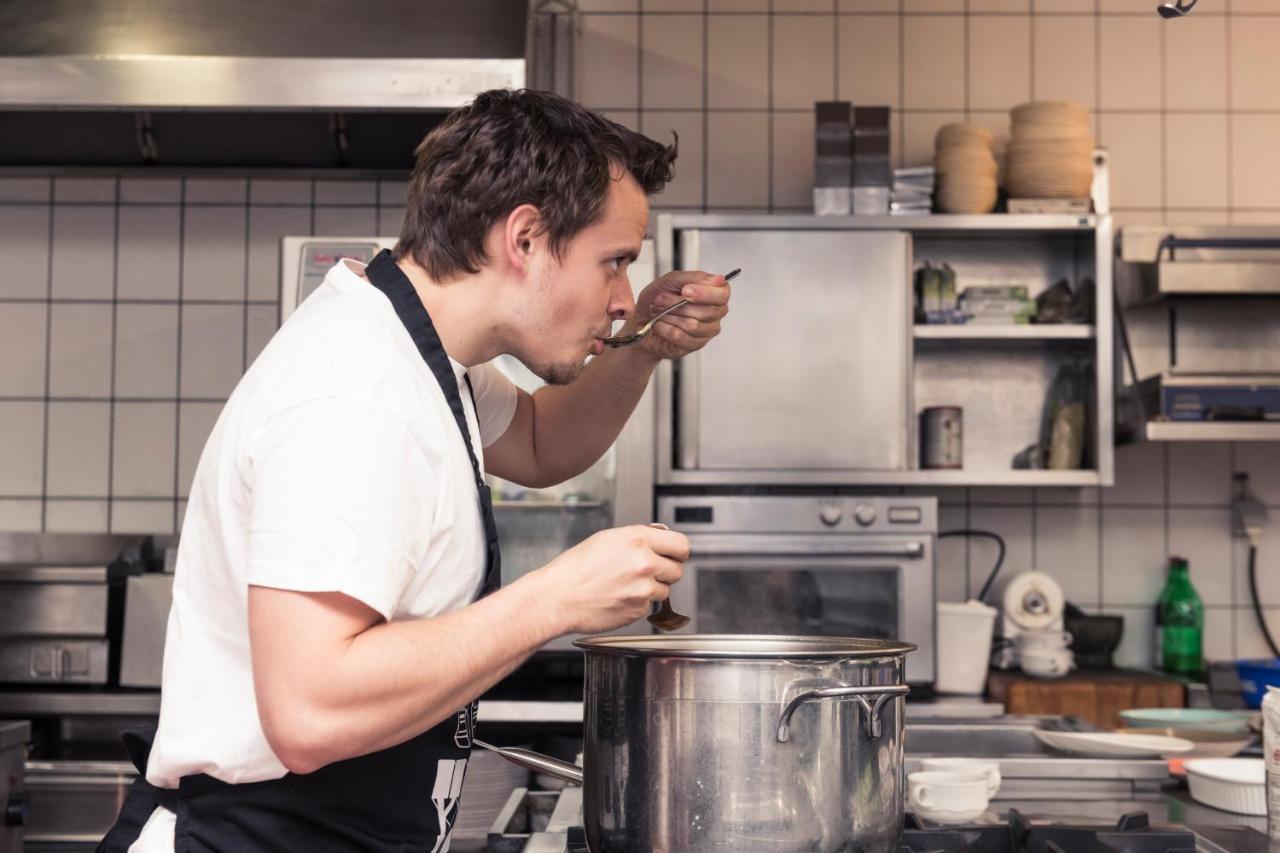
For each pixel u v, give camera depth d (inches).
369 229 130.5
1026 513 131.5
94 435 129.3
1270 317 126.6
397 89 109.0
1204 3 133.9
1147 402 118.3
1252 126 133.7
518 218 43.0
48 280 130.0
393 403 39.6
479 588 45.1
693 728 40.1
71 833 103.5
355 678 36.5
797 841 39.6
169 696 42.5
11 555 127.3
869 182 119.6
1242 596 131.3
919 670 112.0
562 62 131.2
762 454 115.6
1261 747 85.9
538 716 106.3
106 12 113.2
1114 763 67.9
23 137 123.0
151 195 130.4
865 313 116.3
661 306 54.5
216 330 130.0
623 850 41.4
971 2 133.3
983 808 59.2
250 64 109.0
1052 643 117.3
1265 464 131.8
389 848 44.2
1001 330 117.3
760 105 132.6
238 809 42.3
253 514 38.2
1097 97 133.4
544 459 59.2
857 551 111.6
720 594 112.7
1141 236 121.6
